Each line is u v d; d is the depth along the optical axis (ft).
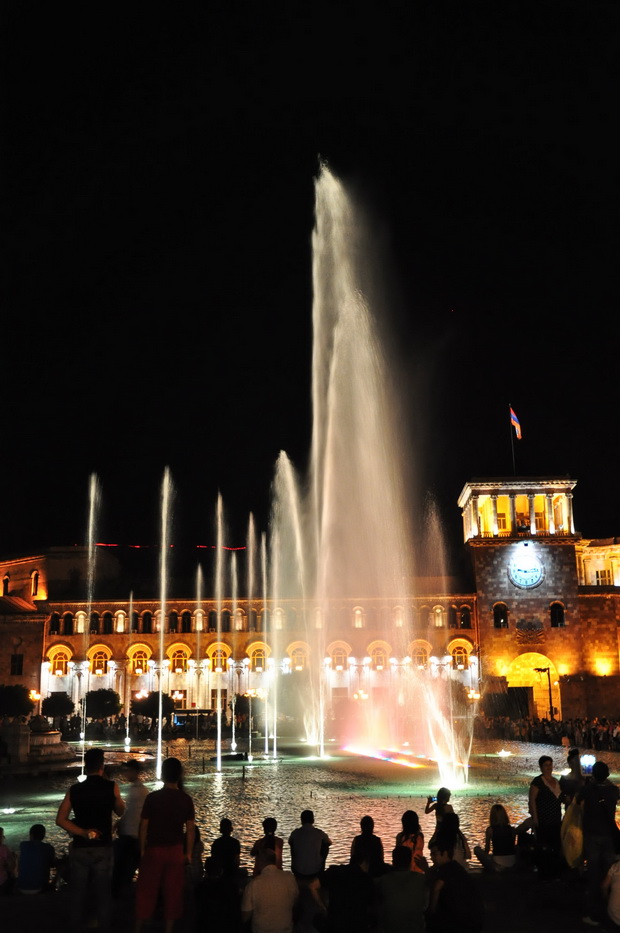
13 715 294.05
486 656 391.86
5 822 117.91
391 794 142.92
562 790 73.51
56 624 398.21
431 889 47.01
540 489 412.36
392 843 96.17
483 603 397.39
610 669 393.50
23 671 388.78
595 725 270.46
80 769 175.01
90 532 447.83
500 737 322.34
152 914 50.83
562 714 382.22
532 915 61.00
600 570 434.71
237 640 396.98
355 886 47.57
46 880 70.08
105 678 392.88
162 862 50.98
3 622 390.83
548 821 69.87
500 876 70.95
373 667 391.86
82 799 54.85
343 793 144.97
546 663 394.32
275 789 152.05
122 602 400.06
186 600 401.08
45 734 185.78
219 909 50.06
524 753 241.96
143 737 311.88
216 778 173.99
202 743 290.56
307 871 61.87
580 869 66.54
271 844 59.52
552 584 399.44
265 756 239.50
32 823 116.98
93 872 54.39
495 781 162.81
